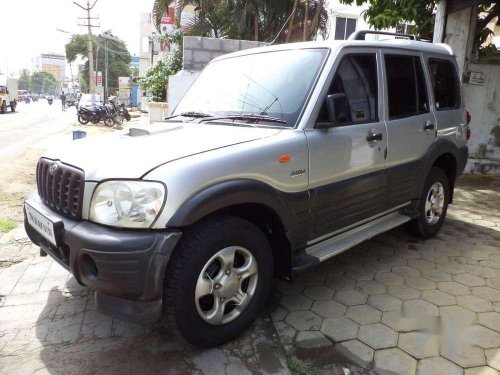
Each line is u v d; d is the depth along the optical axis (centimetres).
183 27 1512
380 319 311
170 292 246
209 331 266
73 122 2258
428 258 418
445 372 255
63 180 271
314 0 1224
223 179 255
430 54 436
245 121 322
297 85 323
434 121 428
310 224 311
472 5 670
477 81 771
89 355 271
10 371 257
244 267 278
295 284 366
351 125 336
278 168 283
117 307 250
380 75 368
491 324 304
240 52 399
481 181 752
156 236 236
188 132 305
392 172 379
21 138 1429
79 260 247
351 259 416
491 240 467
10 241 455
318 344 283
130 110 3784
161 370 257
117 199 241
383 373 256
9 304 332
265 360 267
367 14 848
